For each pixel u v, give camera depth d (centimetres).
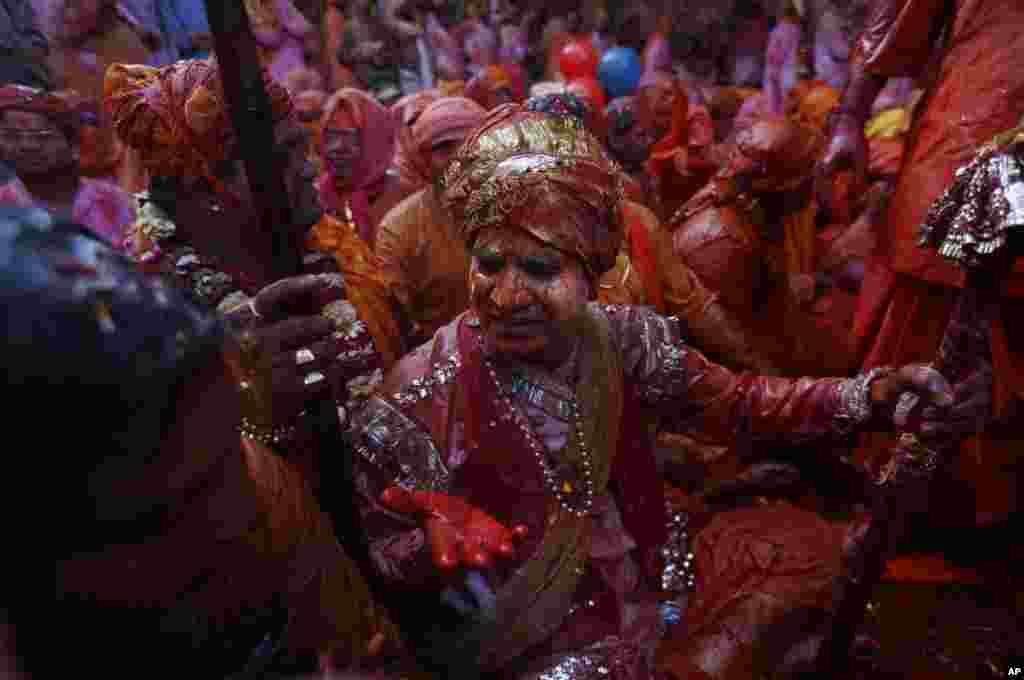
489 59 747
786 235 355
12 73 219
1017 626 222
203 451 60
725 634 171
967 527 255
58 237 52
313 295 109
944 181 248
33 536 54
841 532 196
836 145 297
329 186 310
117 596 61
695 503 252
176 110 139
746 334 267
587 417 129
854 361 296
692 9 760
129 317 52
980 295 158
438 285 229
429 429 130
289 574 85
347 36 624
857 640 207
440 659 128
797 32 699
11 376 48
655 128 411
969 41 247
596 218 120
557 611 126
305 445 114
